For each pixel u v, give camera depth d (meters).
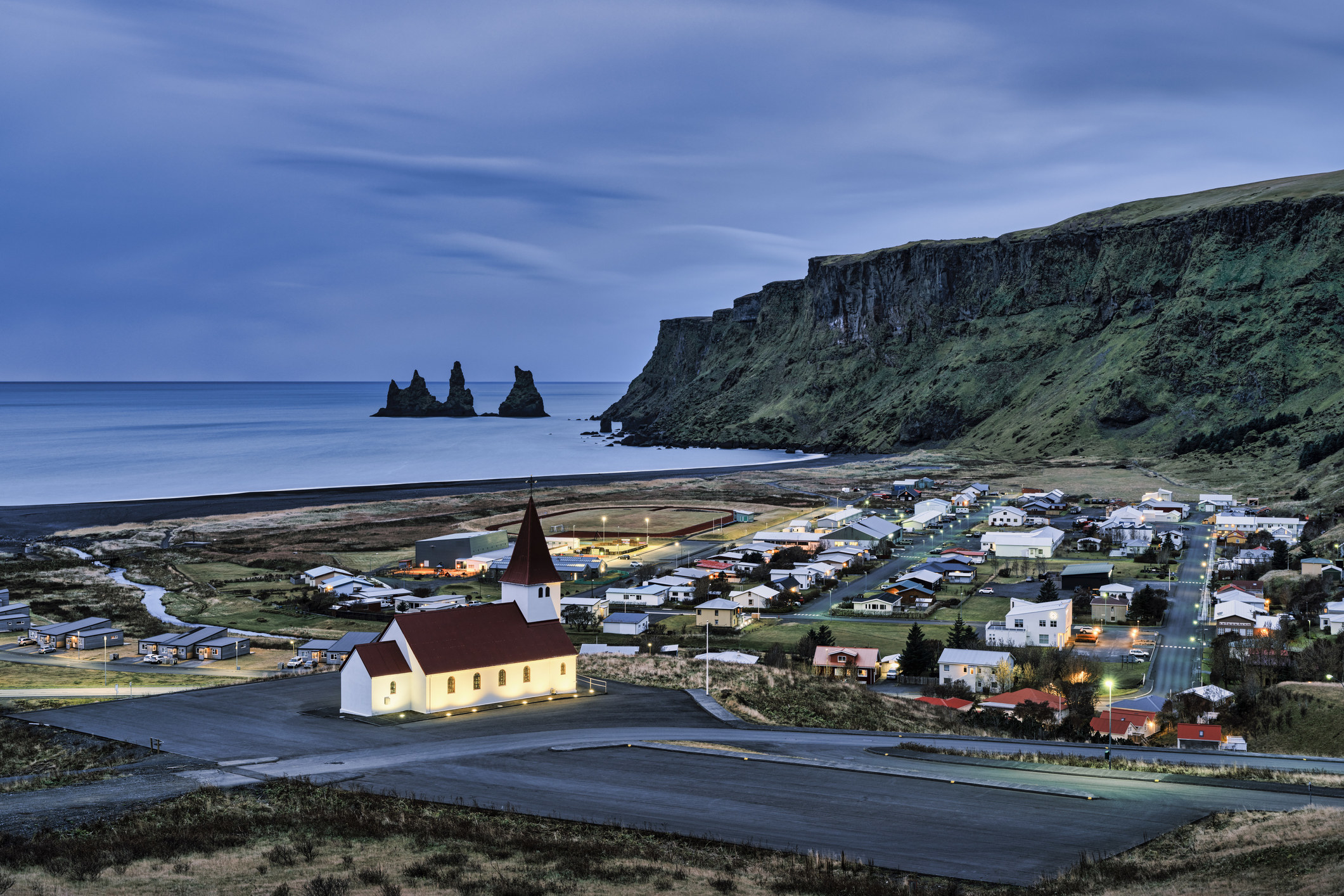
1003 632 116.69
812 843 40.94
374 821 43.62
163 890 34.62
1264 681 97.06
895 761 55.72
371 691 67.50
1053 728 82.19
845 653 105.44
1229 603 124.50
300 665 104.19
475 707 70.75
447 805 46.59
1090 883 34.72
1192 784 50.00
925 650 105.69
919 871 37.38
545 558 77.12
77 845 40.16
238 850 39.81
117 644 116.88
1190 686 98.81
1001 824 43.28
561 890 34.59
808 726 70.56
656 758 55.69
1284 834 36.66
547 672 74.56
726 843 40.91
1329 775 52.50
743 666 88.69
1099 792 48.09
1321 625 118.25
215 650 109.12
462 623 72.56
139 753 58.22
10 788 49.59
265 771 53.12
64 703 81.50
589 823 43.75
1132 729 80.94
